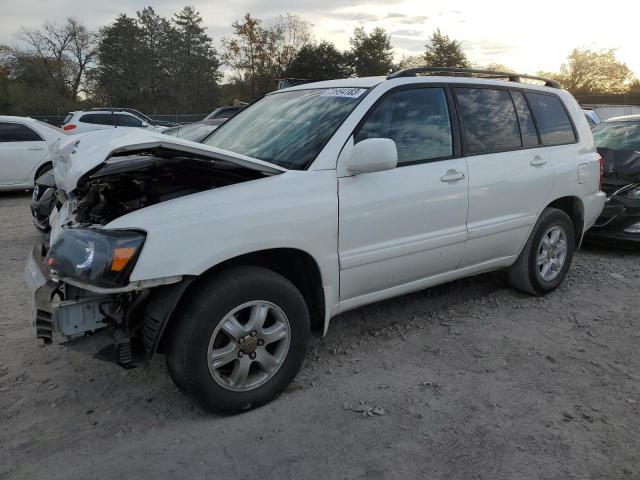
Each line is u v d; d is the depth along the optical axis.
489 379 3.46
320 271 3.27
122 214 3.00
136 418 3.04
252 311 3.00
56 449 2.76
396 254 3.61
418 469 2.61
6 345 3.93
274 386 3.12
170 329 2.85
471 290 5.05
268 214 3.00
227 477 2.56
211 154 2.95
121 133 3.17
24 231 7.70
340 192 3.31
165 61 65.94
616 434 2.89
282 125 3.82
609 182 6.36
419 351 3.85
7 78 57.59
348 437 2.86
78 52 63.16
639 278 5.54
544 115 4.79
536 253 4.70
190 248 2.74
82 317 2.79
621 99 36.88
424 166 3.76
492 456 2.71
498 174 4.20
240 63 52.25
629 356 3.81
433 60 60.06
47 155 10.89
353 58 56.75
